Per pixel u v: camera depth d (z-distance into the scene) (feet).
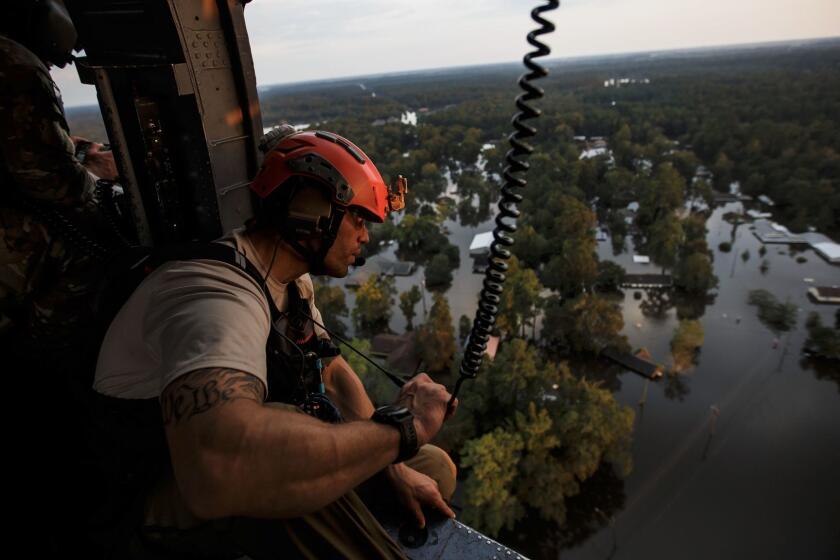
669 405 147.43
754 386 152.35
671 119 557.33
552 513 109.09
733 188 355.15
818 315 181.88
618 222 280.10
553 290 213.05
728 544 108.68
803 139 386.32
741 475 124.36
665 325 186.80
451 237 285.84
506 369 126.31
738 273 225.15
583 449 113.29
